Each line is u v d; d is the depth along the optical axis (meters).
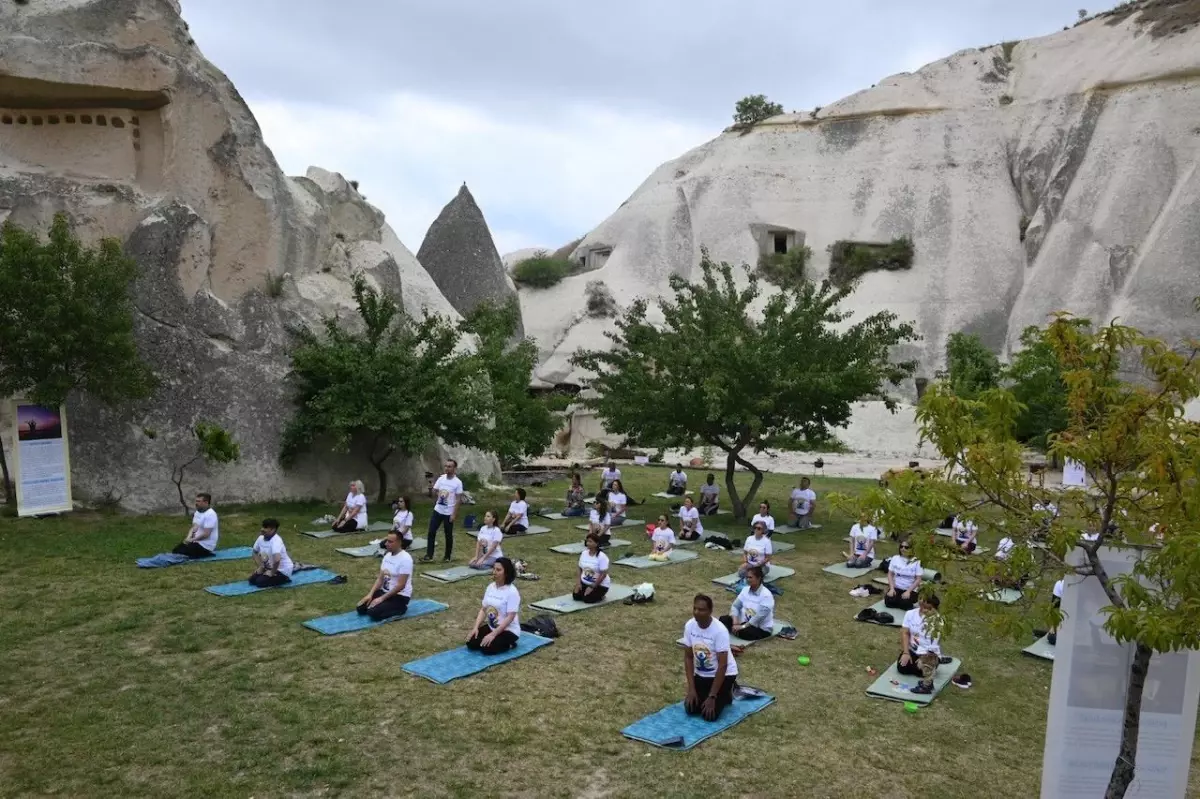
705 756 7.01
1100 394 4.97
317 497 19.94
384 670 8.76
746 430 20.00
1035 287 54.47
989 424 5.12
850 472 33.94
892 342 19.56
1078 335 5.12
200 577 12.45
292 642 9.59
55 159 18.56
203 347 18.33
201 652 9.17
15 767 6.39
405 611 10.81
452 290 47.94
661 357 19.58
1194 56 58.22
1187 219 50.97
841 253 61.84
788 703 8.37
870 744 7.46
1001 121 65.12
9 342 14.18
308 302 20.86
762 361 18.36
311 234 22.08
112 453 17.00
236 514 17.67
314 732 7.18
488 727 7.40
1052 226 57.03
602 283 58.03
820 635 10.86
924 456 40.59
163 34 18.78
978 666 9.88
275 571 12.09
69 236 15.32
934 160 64.50
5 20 17.50
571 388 46.03
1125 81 60.09
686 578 13.88
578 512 20.27
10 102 18.14
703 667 7.84
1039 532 5.03
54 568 12.52
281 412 19.31
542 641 9.86
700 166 72.69
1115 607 4.55
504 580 9.44
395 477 22.00
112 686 8.12
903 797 6.50
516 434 23.81
